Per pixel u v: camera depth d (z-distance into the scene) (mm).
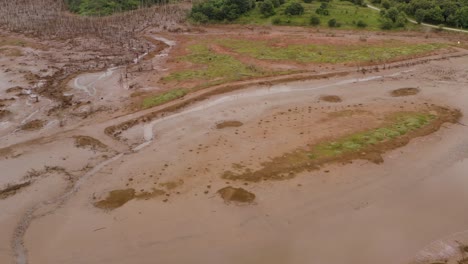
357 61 49000
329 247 20812
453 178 26391
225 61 50062
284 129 32500
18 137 32781
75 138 32344
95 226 22422
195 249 20734
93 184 26312
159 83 43688
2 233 22172
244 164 27672
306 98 38938
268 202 23969
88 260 20188
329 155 28484
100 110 37406
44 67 50219
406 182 25953
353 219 22766
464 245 20688
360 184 25672
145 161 28656
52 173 27766
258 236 21516
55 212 23719
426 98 38406
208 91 40531
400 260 19906
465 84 41969
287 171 26781
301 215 23016
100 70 48969
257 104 37750
